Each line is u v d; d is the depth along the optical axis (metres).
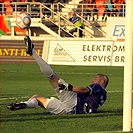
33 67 62.69
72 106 28.09
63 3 85.69
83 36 80.25
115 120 26.86
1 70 59.41
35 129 24.25
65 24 80.69
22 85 45.97
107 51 64.50
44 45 66.06
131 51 23.64
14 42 66.75
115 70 60.94
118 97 37.78
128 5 23.53
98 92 28.33
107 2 83.75
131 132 23.25
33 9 81.00
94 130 23.89
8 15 78.94
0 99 36.06
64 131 23.64
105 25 81.94
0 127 24.72
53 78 27.67
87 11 82.88
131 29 23.56
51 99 28.12
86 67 63.78
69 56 65.25
